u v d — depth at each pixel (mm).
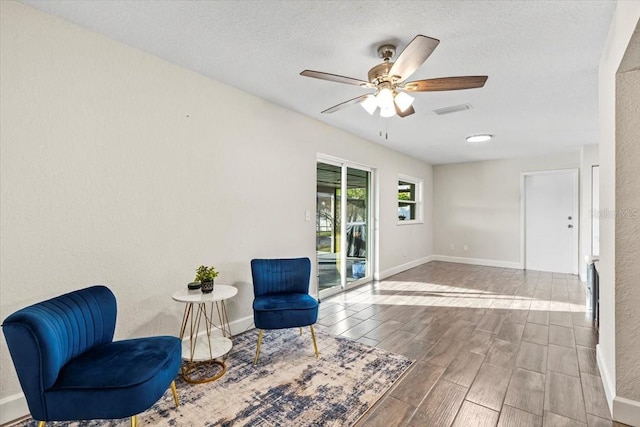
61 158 1945
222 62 2488
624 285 1759
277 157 3420
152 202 2391
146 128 2350
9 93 1758
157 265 2422
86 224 2055
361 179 5141
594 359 2486
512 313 3621
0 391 1754
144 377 1473
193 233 2660
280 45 2225
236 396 2002
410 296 4355
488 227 6637
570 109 3441
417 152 5902
